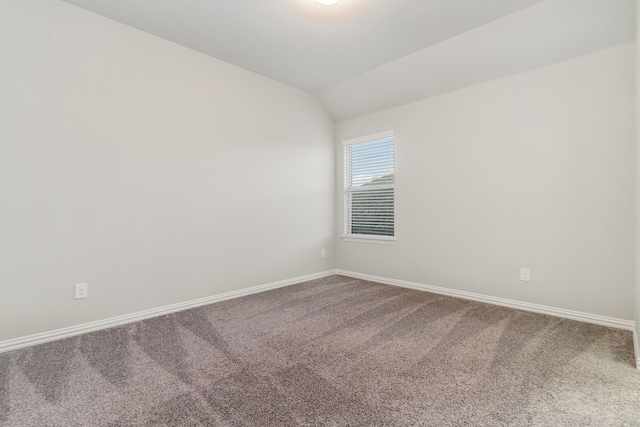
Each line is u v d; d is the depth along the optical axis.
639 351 1.79
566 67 2.55
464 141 3.17
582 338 2.19
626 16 2.18
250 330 2.40
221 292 3.21
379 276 4.00
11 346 2.07
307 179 4.09
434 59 3.05
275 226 3.72
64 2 2.27
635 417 1.35
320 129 4.28
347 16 2.46
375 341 2.17
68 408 1.44
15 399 1.52
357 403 1.47
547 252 2.69
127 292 2.58
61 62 2.26
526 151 2.78
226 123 3.25
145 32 2.68
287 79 3.69
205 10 2.38
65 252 2.28
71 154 2.30
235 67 3.32
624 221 2.33
